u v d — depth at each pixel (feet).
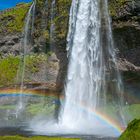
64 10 166.20
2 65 201.87
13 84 192.34
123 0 140.87
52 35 171.73
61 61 172.04
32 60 187.62
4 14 212.43
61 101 166.81
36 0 184.96
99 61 152.15
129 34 140.87
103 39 148.97
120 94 153.99
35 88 183.11
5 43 205.46
